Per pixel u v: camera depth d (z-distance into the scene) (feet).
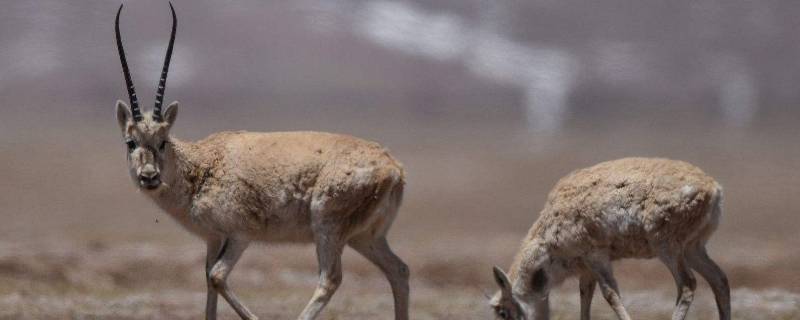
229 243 73.41
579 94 600.80
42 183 282.77
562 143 415.03
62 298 101.50
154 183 72.38
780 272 142.10
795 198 267.39
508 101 598.34
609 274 74.79
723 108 559.79
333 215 71.61
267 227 73.15
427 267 146.20
